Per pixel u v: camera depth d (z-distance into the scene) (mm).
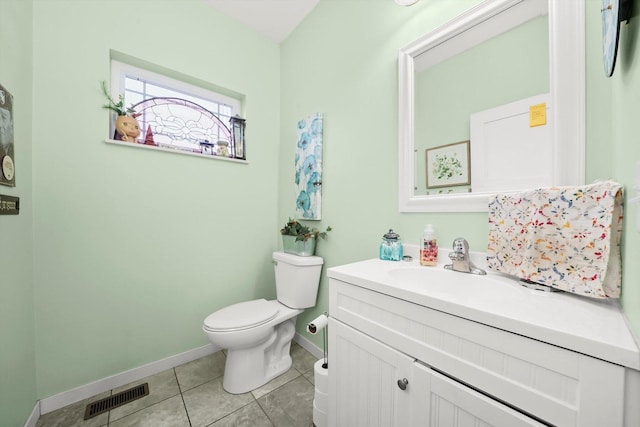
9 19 988
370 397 817
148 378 1477
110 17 1400
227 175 1836
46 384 1216
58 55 1253
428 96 1136
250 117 1960
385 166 1306
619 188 593
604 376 422
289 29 1975
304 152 1771
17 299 1033
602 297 604
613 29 507
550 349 477
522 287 761
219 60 1801
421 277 1010
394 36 1270
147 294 1513
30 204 1159
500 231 858
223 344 1283
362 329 846
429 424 657
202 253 1720
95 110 1353
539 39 848
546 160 821
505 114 917
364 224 1413
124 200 1437
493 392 547
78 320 1304
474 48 1000
